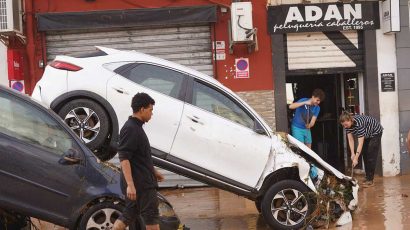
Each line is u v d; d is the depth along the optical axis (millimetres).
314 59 11977
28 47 11344
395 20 11555
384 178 11781
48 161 6238
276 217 7664
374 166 10641
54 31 11422
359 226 7668
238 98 7781
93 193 6289
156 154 7363
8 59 11109
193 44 11703
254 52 11734
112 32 11570
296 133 10984
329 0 11828
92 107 7312
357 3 11859
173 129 7430
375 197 9727
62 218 6250
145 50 11633
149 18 11383
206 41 11727
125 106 7359
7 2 10633
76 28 11297
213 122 7570
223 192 10984
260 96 11766
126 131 5801
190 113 7516
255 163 7676
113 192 6305
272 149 7746
